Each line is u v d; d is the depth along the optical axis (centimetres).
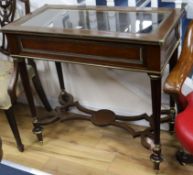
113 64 146
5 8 199
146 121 204
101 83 208
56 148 201
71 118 209
